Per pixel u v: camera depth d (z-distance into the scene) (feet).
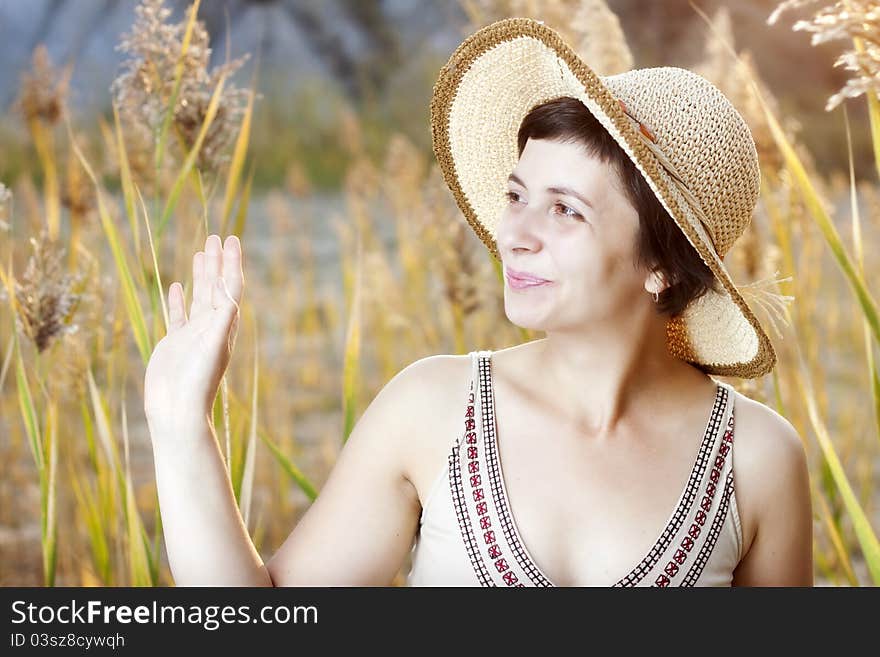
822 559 12.78
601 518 7.73
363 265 19.88
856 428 19.62
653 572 7.72
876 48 7.55
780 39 61.62
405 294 19.89
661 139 7.76
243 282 7.62
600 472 7.84
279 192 54.24
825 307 25.26
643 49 61.62
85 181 12.91
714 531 7.88
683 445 8.07
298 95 63.31
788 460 8.23
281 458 10.98
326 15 67.62
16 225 15.42
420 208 20.33
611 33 10.82
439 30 68.13
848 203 26.45
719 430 8.13
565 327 7.80
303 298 34.01
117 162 12.20
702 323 8.66
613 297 7.77
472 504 7.77
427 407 8.08
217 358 7.45
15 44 56.85
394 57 67.26
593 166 7.55
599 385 7.97
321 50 66.95
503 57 8.75
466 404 8.07
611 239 7.63
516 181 7.88
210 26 65.62
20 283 10.44
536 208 7.74
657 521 7.78
